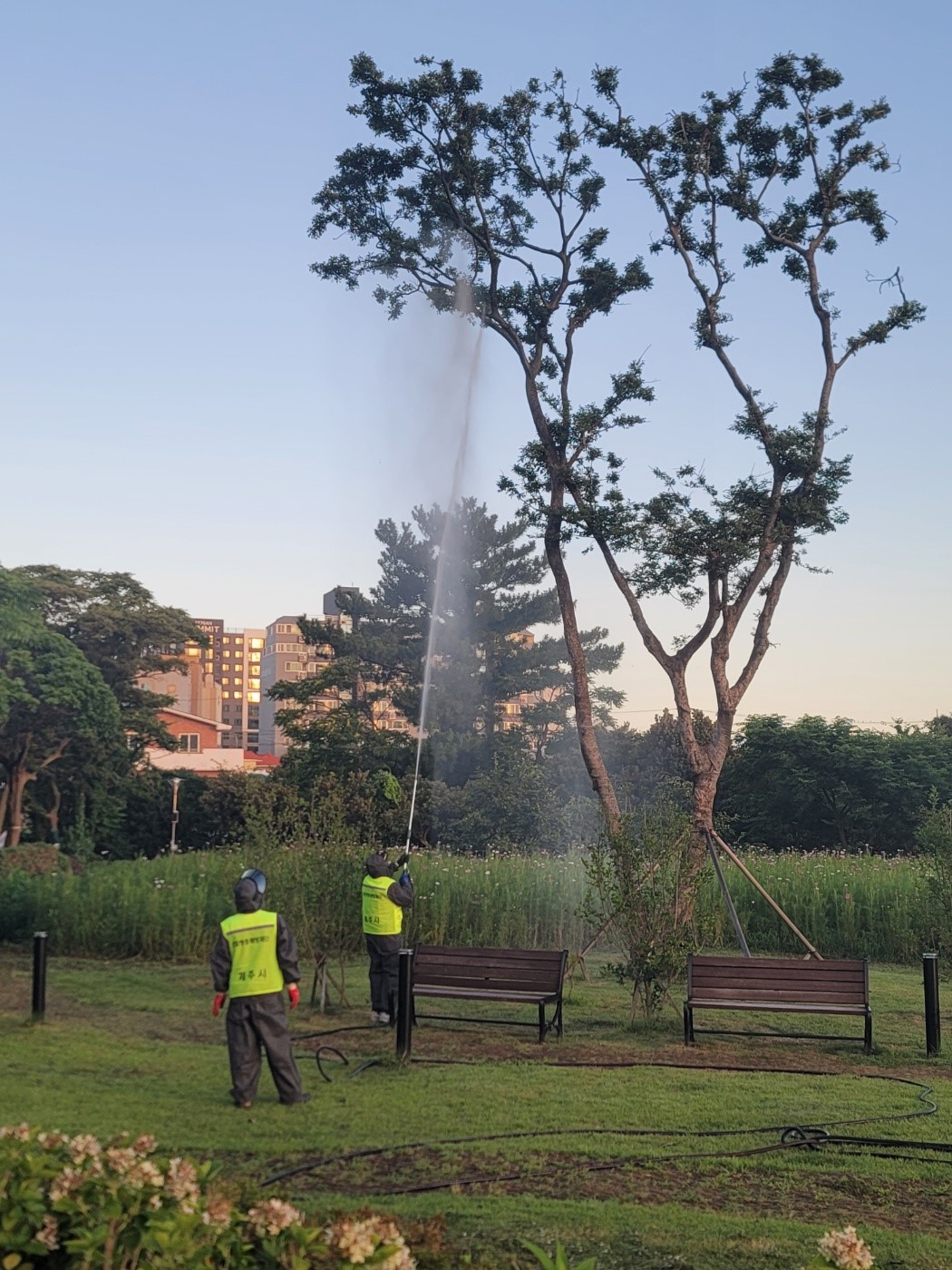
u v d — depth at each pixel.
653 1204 7.22
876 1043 13.27
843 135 21.48
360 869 18.34
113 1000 15.18
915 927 20.84
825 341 21.17
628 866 14.84
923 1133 8.98
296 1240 3.84
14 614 55.62
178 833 66.50
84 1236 3.69
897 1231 6.77
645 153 21.69
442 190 22.70
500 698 53.22
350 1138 8.58
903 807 49.41
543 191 22.55
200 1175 4.25
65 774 61.62
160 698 70.12
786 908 21.53
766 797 52.31
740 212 21.45
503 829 44.31
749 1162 8.14
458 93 22.17
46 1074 10.50
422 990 13.35
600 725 56.12
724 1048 12.86
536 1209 6.99
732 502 21.09
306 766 51.97
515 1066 11.45
